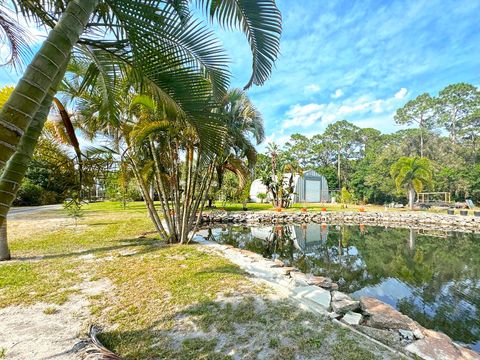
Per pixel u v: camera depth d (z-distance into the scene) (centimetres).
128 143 571
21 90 104
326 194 2853
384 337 250
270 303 297
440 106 2991
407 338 249
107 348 214
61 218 1150
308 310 284
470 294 435
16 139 101
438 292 445
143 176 659
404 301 411
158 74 189
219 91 221
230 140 547
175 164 627
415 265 615
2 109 102
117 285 352
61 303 298
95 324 253
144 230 834
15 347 212
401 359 203
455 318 355
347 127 3734
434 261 650
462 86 2831
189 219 651
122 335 234
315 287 359
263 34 199
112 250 557
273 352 209
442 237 991
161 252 537
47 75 109
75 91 439
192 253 531
